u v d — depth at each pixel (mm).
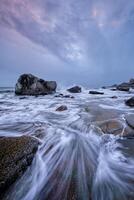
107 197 2758
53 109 10500
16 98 17984
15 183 2928
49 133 5477
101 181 3189
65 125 6520
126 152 4336
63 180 3195
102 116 6969
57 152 4301
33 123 6879
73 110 9562
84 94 24359
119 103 13289
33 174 3344
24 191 2879
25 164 3314
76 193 2828
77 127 6137
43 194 2822
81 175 3357
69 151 4402
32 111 9922
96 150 4488
